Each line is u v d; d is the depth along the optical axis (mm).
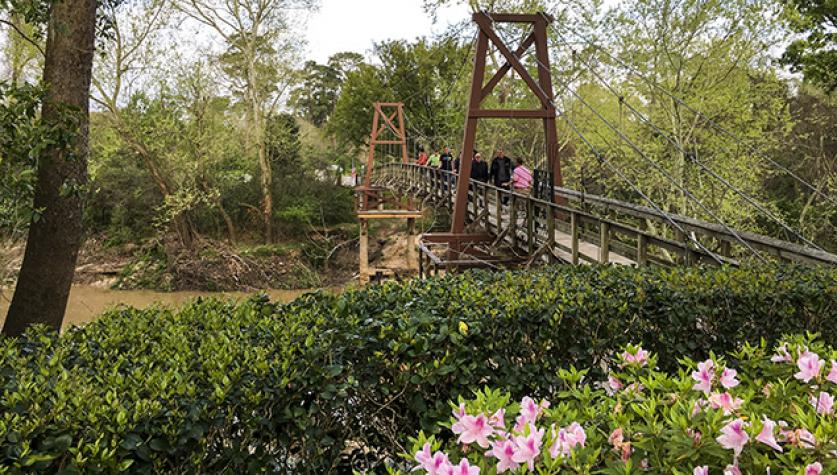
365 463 3416
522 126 26453
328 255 31531
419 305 3865
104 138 26922
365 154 47125
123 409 2502
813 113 19609
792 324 4316
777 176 21000
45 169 7344
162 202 31797
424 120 34594
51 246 7375
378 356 3303
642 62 18141
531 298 3857
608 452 1996
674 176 17359
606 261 8570
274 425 2951
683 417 1928
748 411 2121
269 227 33719
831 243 19484
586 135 22062
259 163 34625
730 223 17047
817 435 1866
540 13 13070
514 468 1901
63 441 2363
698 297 4234
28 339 3543
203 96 27922
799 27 15109
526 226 11578
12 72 19453
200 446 2688
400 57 37469
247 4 30000
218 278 29484
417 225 33500
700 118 17672
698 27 17375
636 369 2547
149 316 3910
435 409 3439
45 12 7539
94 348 3404
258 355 2982
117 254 31172
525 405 2150
